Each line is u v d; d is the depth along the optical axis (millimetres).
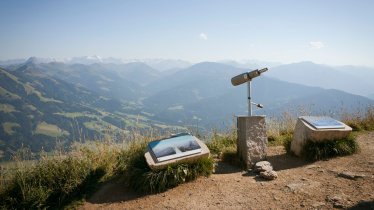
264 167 6977
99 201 6375
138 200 6160
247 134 7465
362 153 7840
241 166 7590
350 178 6066
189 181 6770
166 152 6879
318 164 7340
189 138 7414
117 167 7750
